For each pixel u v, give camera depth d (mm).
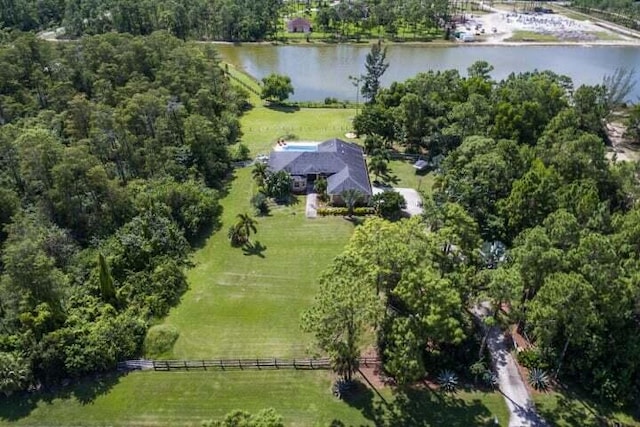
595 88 100125
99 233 61688
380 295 47750
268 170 77000
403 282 41875
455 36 175250
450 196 65875
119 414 43188
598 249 44688
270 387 45438
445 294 41188
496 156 67688
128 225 61500
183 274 59219
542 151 71562
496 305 49406
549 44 172625
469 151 72312
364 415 42781
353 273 43844
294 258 62219
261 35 167125
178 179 73750
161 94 83562
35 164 61469
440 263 48719
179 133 81438
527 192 59344
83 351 45938
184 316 53438
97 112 72562
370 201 71375
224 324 52312
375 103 100125
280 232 67125
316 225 68562
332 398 44312
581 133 78062
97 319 49750
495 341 49625
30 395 44875
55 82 86188
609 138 100562
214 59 119250
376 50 109000
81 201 62062
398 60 152250
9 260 48375
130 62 95062
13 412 43469
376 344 49250
